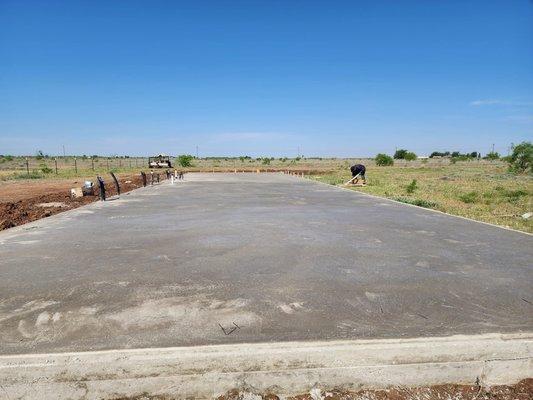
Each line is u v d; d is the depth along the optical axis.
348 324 3.37
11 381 2.67
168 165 52.56
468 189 19.00
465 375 2.95
